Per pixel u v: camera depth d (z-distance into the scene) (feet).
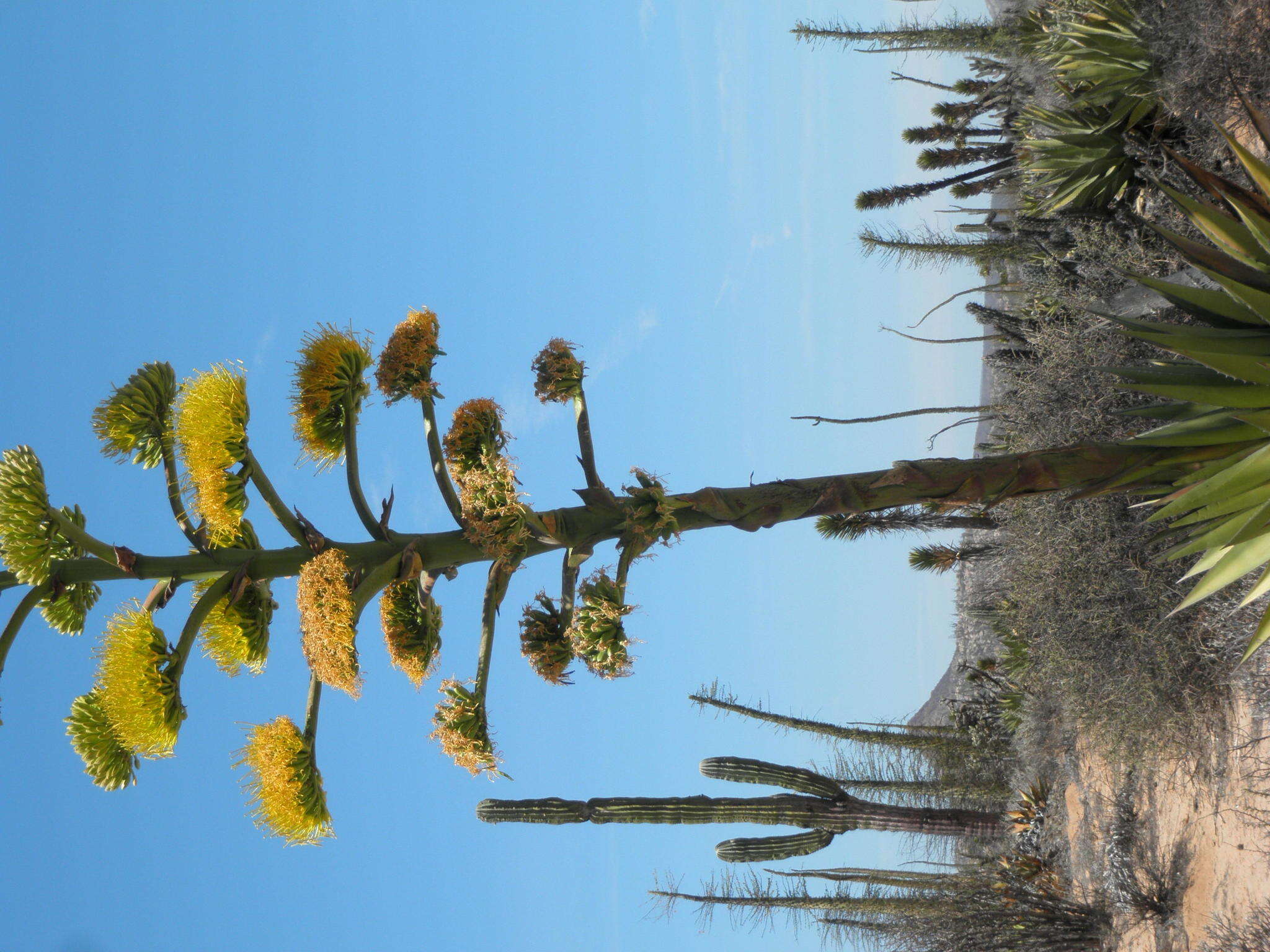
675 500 15.05
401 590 15.24
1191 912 23.70
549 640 15.10
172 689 12.70
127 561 13.43
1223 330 16.03
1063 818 32.37
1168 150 16.02
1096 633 25.12
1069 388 27.17
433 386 16.35
